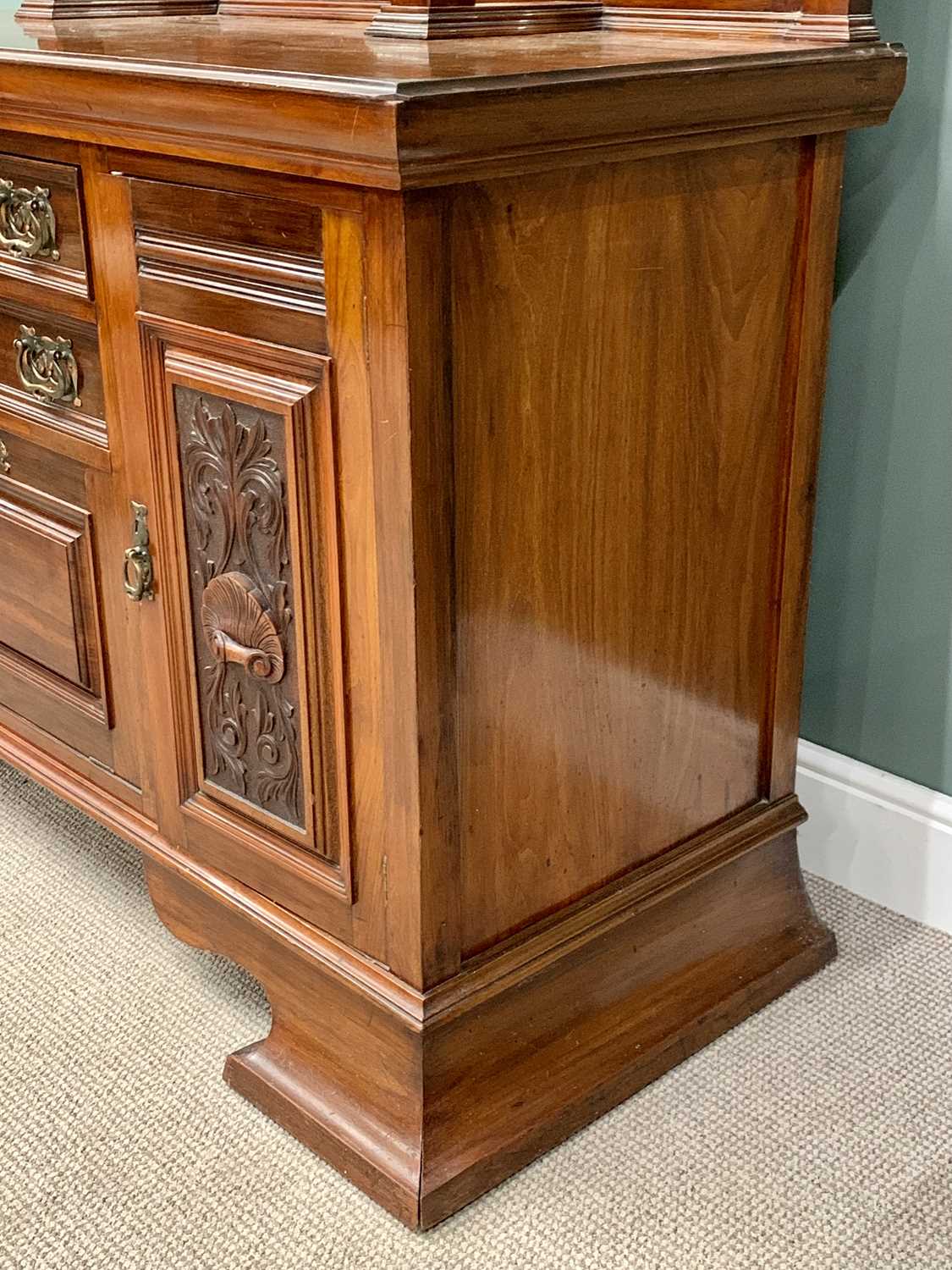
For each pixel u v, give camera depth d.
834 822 1.50
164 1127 1.19
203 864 1.27
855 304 1.33
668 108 0.95
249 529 1.07
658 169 1.01
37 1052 1.27
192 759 1.24
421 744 1.00
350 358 0.94
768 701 1.31
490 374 0.95
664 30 1.24
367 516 0.97
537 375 0.99
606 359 1.03
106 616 1.31
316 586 1.04
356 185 0.87
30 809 1.67
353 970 1.11
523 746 1.09
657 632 1.17
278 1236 1.08
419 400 0.91
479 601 1.01
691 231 1.06
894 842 1.46
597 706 1.14
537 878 1.14
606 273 1.01
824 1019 1.32
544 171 0.92
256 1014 1.33
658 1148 1.16
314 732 1.09
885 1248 1.06
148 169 1.04
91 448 1.23
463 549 0.98
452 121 0.83
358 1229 1.08
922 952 1.41
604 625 1.12
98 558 1.29
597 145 0.92
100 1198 1.11
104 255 1.12
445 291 0.90
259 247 0.98
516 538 1.02
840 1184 1.12
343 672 1.04
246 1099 1.22
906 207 1.27
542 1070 1.16
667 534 1.14
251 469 1.05
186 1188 1.12
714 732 1.26
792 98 1.04
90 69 1.00
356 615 1.01
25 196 1.19
